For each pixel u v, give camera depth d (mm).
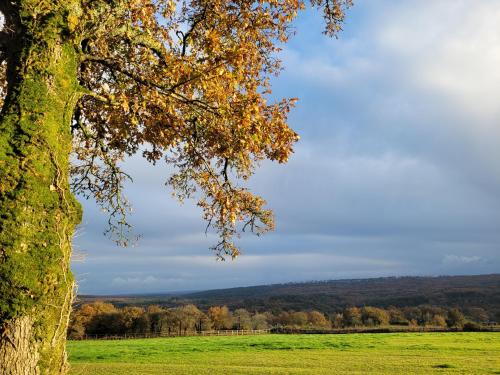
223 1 9141
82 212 6273
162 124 9000
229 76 8180
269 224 9602
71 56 6648
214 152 9602
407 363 39031
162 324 94188
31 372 5297
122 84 8102
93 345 66875
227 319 103312
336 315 116000
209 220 9750
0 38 6469
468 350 49562
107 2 7543
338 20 10898
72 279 5957
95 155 9922
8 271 5352
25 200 5652
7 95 6180
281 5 9203
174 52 8656
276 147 8703
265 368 37500
